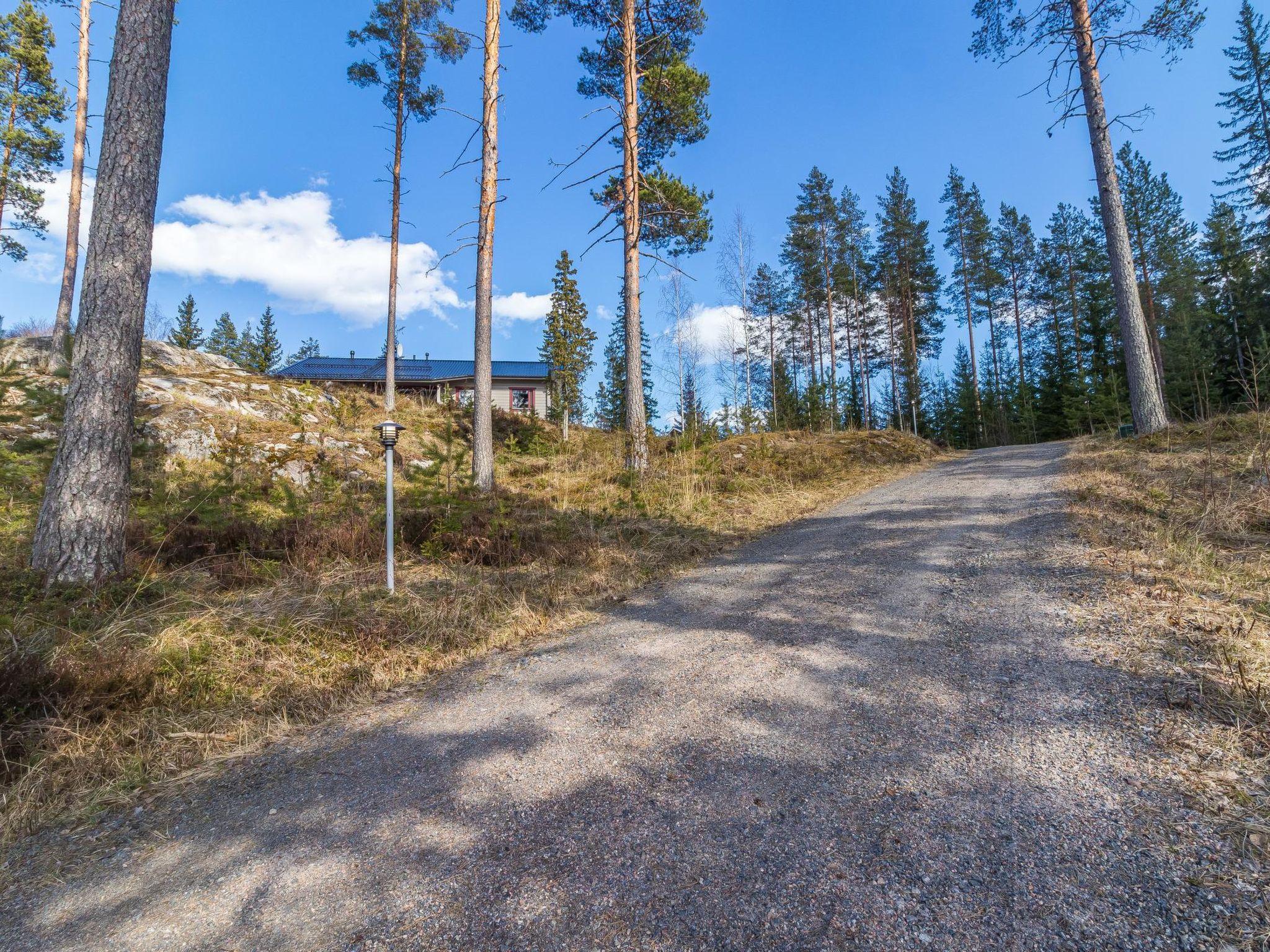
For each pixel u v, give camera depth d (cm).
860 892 200
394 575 646
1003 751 277
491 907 207
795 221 3162
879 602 504
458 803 276
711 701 361
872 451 1692
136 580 545
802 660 407
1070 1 1187
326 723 385
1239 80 2572
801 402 2344
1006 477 1022
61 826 284
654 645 471
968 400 3606
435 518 821
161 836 271
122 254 566
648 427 1242
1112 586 457
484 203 1125
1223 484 690
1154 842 210
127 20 587
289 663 450
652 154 1445
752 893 204
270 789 306
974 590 497
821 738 306
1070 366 3319
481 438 1092
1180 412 1089
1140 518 621
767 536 844
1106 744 273
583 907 204
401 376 3114
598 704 374
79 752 334
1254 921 174
